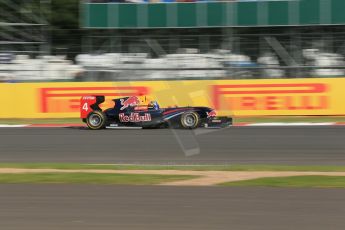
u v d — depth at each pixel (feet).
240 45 233.76
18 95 226.58
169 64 233.35
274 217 64.69
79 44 245.45
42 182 88.33
